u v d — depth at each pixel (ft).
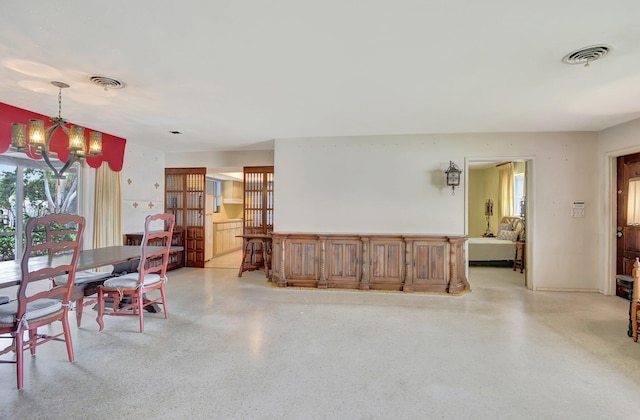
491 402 6.76
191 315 12.03
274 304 13.43
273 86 9.95
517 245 20.75
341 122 14.24
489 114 12.87
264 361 8.48
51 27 6.63
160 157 21.24
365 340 9.84
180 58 8.07
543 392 7.11
